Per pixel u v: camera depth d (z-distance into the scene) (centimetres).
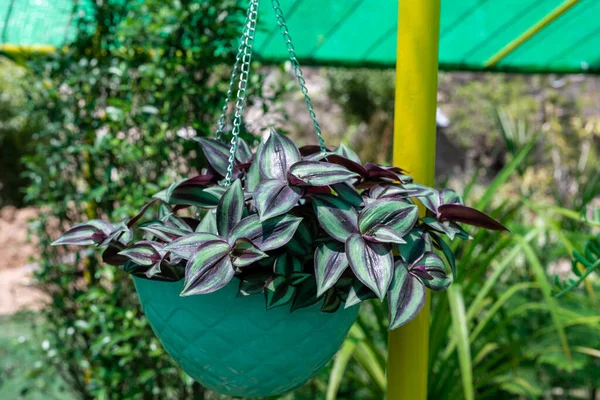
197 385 211
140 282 93
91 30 231
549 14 262
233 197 83
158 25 197
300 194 80
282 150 88
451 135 943
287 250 83
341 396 234
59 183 231
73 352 232
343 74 977
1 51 244
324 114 995
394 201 84
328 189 86
